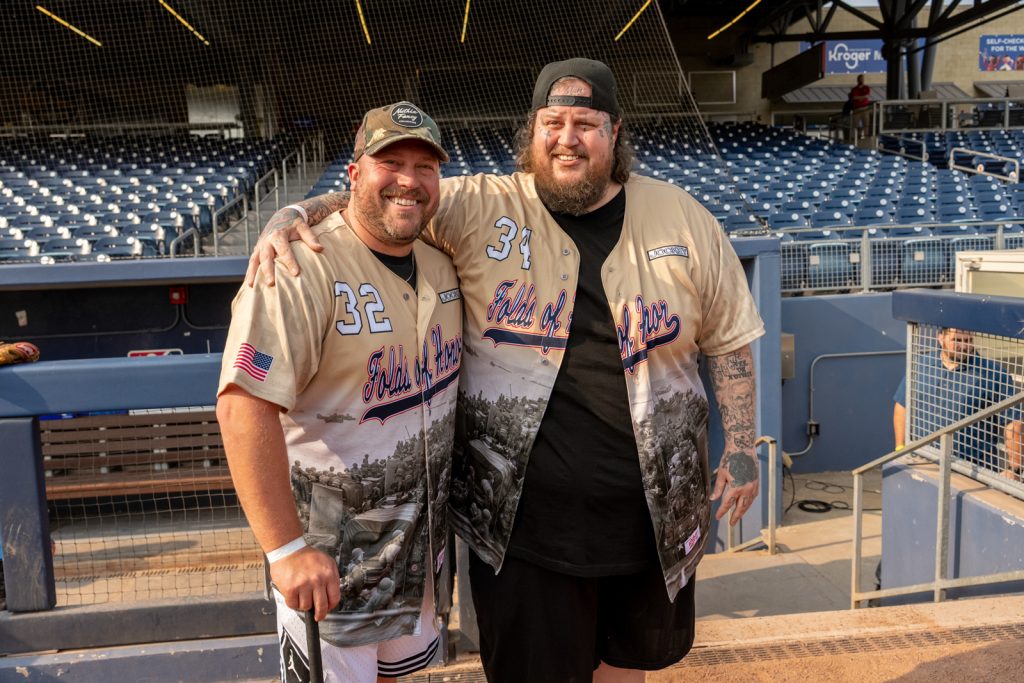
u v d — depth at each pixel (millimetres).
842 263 7141
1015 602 2617
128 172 12516
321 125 16250
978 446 3135
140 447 3707
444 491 1668
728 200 9391
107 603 2309
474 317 1700
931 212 10117
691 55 21703
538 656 1689
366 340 1483
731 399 1815
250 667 2273
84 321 5520
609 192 1731
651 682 2178
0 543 2225
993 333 2840
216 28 15336
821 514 6016
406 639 1678
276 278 1403
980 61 23875
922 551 3279
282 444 1383
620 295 1643
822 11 23453
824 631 2459
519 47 14617
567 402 1655
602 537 1667
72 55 16312
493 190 1732
